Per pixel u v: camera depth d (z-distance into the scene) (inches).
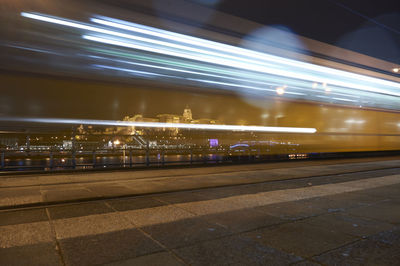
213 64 381.1
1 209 192.9
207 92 371.2
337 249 124.0
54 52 272.8
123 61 308.8
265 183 316.8
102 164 428.5
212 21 361.1
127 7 292.4
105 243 129.6
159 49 334.3
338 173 405.1
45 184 303.6
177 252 119.7
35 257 113.6
